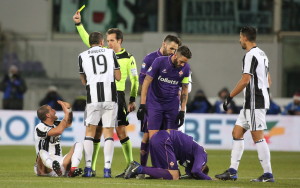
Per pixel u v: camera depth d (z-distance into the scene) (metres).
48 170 32.88
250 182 31.77
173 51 35.00
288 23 88.69
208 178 32.28
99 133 35.03
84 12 90.69
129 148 35.91
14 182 29.52
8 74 79.56
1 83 74.25
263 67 32.47
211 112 69.38
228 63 87.31
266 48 86.75
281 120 65.12
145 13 90.69
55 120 34.00
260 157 32.53
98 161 48.22
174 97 34.41
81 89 81.62
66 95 81.69
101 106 32.91
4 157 50.84
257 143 32.59
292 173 41.22
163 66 33.72
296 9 88.44
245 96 32.59
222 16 89.81
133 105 36.41
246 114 32.62
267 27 89.25
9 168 40.72
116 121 34.69
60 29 90.62
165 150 32.12
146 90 33.84
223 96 69.38
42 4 91.19
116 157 53.31
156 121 34.28
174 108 34.50
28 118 65.38
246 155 58.03
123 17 90.62
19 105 73.94
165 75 33.88
